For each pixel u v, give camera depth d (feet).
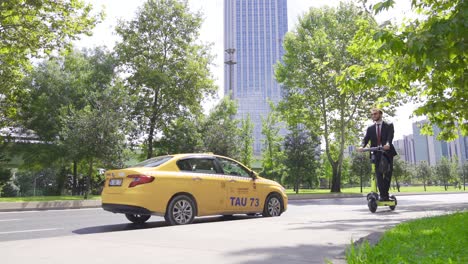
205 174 27.86
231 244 15.57
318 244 15.23
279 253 13.60
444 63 17.54
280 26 555.69
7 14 60.59
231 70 156.76
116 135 72.90
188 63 116.47
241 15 561.02
